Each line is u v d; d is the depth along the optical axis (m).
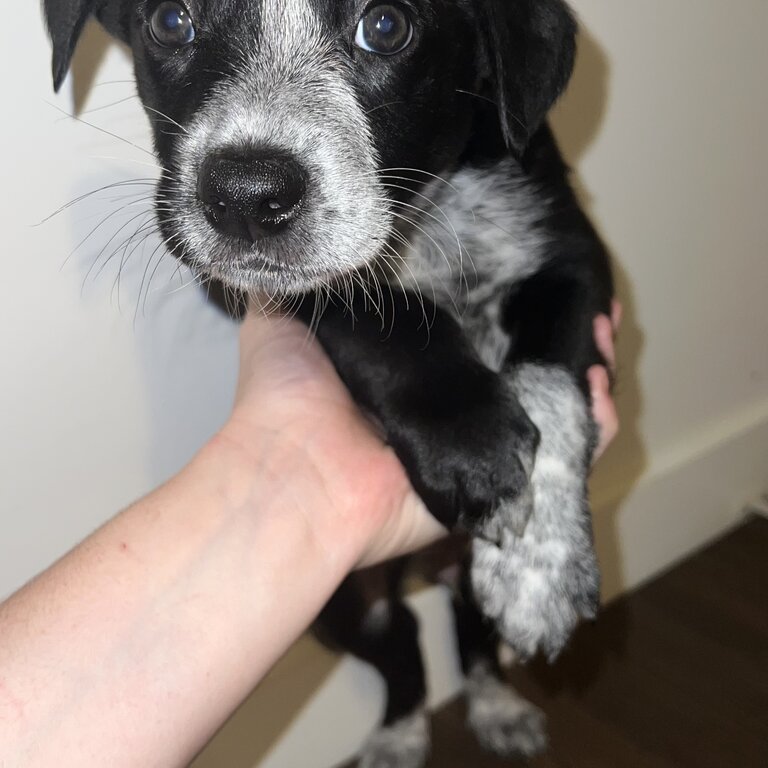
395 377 0.19
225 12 0.19
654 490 0.37
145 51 0.20
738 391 0.40
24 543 0.24
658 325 0.36
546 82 0.21
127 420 0.25
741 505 0.41
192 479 0.18
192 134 0.18
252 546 0.17
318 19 0.19
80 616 0.15
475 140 0.23
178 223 0.19
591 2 0.29
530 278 0.23
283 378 0.20
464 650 0.31
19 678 0.14
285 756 0.30
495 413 0.19
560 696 0.32
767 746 0.30
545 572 0.20
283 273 0.19
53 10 0.20
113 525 0.16
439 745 0.31
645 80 0.32
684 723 0.31
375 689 0.31
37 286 0.22
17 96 0.21
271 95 0.18
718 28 0.33
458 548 0.28
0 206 0.21
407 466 0.19
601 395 0.22
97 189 0.23
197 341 0.26
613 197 0.33
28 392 0.23
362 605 0.29
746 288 0.39
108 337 0.24
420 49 0.20
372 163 0.19
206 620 0.15
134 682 0.14
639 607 0.36
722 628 0.35
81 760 0.13
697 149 0.35
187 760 0.15
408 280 0.22
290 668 0.29
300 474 0.18
